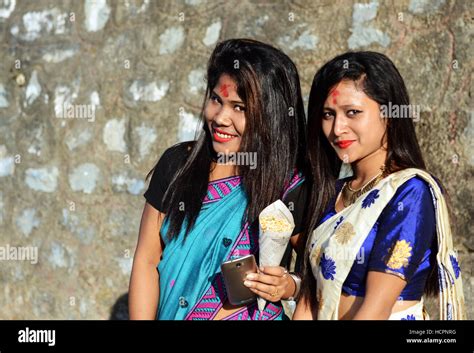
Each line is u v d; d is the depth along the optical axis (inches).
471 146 102.9
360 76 73.7
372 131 74.0
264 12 120.3
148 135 131.1
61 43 141.4
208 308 79.9
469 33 103.3
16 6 148.0
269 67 79.8
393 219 70.6
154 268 85.0
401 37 108.7
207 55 125.4
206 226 80.5
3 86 148.0
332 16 114.3
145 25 132.3
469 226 103.3
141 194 132.0
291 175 82.4
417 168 73.6
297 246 83.7
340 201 79.4
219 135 80.7
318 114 78.1
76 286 138.8
